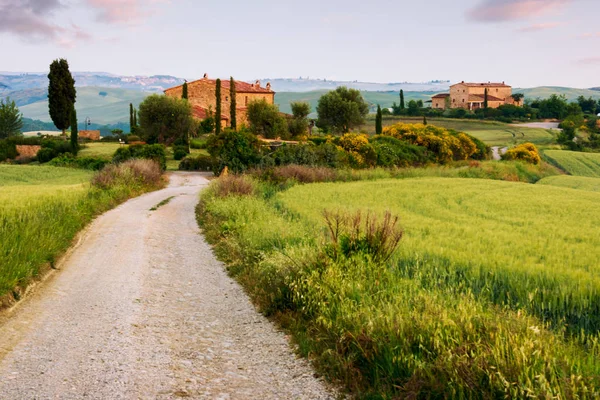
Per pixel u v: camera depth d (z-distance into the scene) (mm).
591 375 4742
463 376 4945
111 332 7566
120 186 29531
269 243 12508
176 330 7914
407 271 9438
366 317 6527
